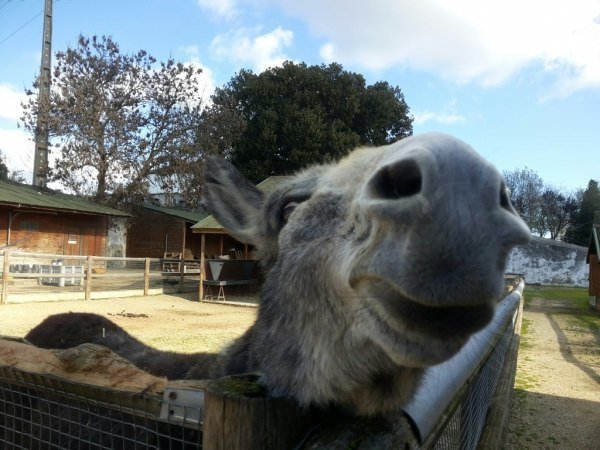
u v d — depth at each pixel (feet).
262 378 4.28
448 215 2.93
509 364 15.75
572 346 33.83
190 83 92.58
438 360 3.25
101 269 58.18
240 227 7.23
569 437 16.44
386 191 3.25
